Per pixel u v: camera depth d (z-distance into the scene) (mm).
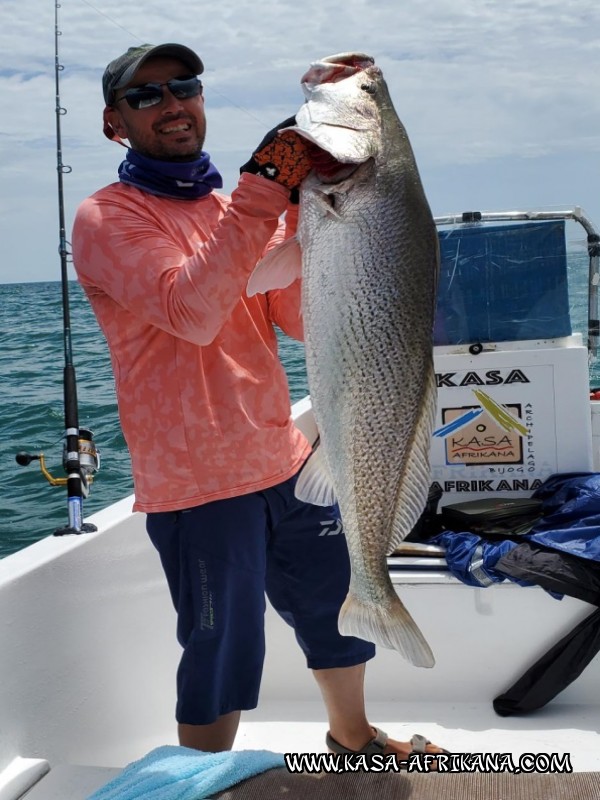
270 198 1886
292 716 3111
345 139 1784
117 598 2658
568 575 3018
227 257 1900
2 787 1977
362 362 1864
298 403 4820
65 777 2008
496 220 3895
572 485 3598
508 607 3117
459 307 3926
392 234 1825
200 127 2320
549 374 3852
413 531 3473
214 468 2176
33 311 28906
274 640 3201
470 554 3150
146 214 2180
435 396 1931
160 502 2193
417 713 3104
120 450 8672
